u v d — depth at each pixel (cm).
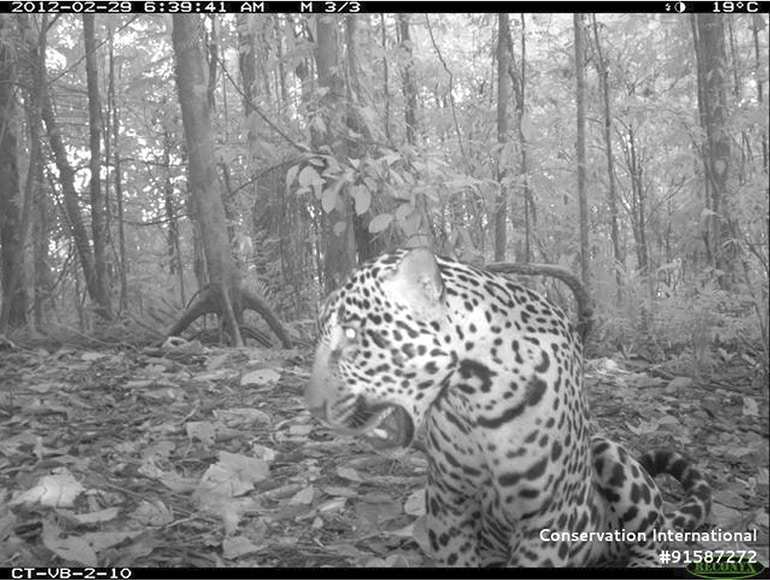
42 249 1302
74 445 548
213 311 871
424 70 1270
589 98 1183
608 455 348
